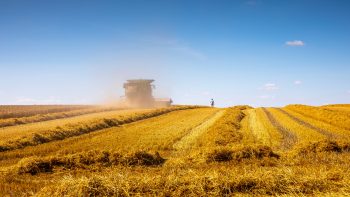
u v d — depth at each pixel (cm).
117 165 1628
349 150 1923
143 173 1426
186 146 2211
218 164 1611
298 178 1128
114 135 2722
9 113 4944
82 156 1683
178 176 1164
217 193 1058
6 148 2184
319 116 4122
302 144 1959
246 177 1120
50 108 6244
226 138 2356
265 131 2889
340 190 1048
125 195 1045
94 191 1050
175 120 4053
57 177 1434
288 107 6256
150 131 2955
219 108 6781
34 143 2369
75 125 3086
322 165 1491
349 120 3506
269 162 1612
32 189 1188
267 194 1066
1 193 1142
